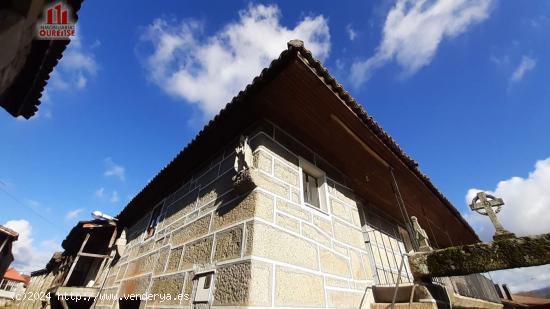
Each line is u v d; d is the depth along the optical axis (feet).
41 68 8.49
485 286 20.10
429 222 19.86
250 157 9.81
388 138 11.67
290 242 8.81
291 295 7.79
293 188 10.40
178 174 16.11
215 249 9.00
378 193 16.17
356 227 12.88
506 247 7.65
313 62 8.39
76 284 24.45
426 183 14.85
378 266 13.82
